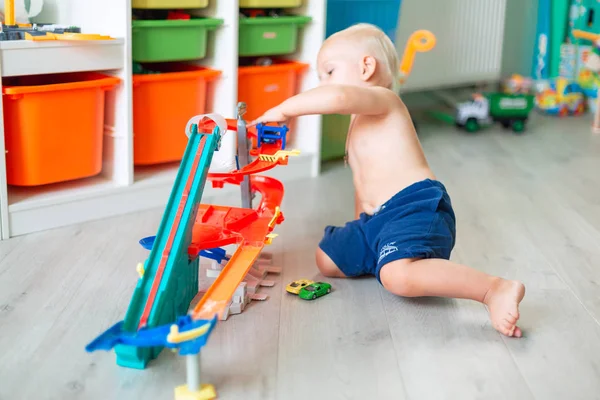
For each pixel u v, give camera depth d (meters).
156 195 1.86
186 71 1.98
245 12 2.11
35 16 1.85
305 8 2.16
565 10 3.31
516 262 1.56
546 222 1.83
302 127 2.19
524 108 2.86
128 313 1.04
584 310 1.34
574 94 3.23
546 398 1.05
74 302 1.31
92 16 1.76
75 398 1.02
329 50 1.54
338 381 1.08
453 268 1.26
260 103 2.09
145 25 1.76
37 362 1.10
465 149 2.59
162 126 1.88
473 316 1.31
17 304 1.29
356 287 1.42
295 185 2.10
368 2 2.32
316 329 1.24
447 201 1.41
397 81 1.66
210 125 1.24
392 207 1.41
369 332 1.23
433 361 1.14
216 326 1.24
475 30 3.14
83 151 1.72
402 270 1.29
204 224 1.32
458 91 3.40
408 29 2.90
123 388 1.04
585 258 1.59
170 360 1.12
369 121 1.48
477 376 1.10
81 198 1.71
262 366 1.11
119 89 1.74
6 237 1.60
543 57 3.40
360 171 1.51
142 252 1.55
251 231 1.32
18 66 1.53
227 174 1.25
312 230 1.73
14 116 1.58
